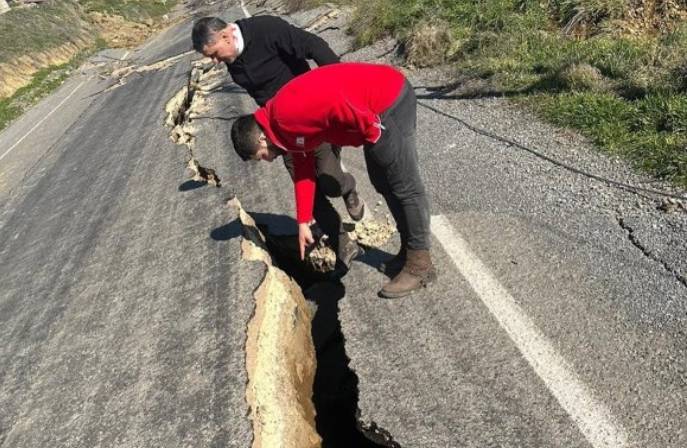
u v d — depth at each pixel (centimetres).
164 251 477
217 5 2719
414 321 340
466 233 407
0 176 957
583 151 477
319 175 379
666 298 310
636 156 448
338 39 1173
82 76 1789
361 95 296
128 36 2584
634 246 354
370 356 325
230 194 535
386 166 316
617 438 249
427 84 757
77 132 1063
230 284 398
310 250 443
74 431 320
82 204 670
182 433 296
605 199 406
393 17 1037
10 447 324
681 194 391
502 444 258
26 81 1889
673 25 699
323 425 325
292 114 290
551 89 605
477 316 330
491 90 657
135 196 628
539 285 342
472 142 550
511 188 450
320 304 401
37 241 614
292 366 341
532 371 288
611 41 681
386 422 284
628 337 293
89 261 515
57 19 2442
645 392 264
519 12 837
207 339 355
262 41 355
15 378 384
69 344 401
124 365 359
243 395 307
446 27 855
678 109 477
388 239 421
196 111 901
